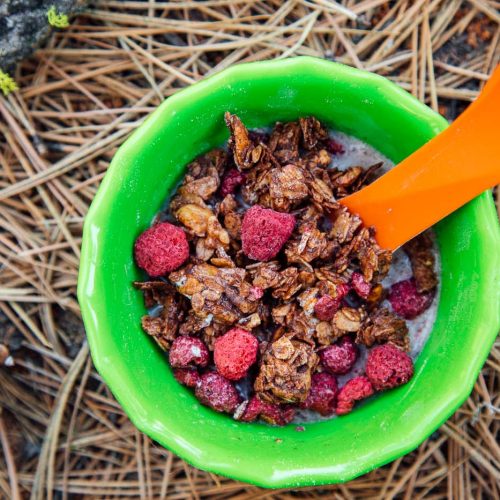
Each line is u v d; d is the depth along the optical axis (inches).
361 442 15.0
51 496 17.9
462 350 15.0
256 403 15.5
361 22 17.8
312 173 15.8
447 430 17.8
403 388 15.5
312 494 17.8
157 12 17.9
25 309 17.9
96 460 18.2
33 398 18.1
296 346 15.3
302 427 15.8
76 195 17.8
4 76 17.4
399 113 15.4
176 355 15.4
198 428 15.2
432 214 15.1
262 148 15.7
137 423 14.8
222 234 15.6
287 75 15.3
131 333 15.4
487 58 17.9
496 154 14.5
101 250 15.0
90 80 17.8
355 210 15.7
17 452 18.2
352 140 16.2
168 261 15.4
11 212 17.8
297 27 17.7
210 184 15.9
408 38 17.8
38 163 17.7
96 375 18.0
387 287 16.1
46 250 17.7
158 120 15.1
